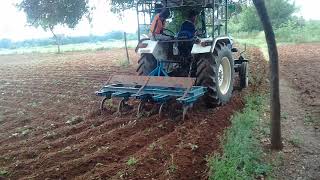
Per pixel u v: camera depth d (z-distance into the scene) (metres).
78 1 12.49
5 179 5.05
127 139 6.30
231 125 6.68
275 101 5.72
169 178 4.83
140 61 8.57
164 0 8.20
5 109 9.08
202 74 7.68
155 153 5.56
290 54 18.78
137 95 7.23
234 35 36.31
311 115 7.46
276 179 4.96
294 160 5.48
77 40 54.22
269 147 5.91
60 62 21.81
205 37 8.27
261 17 5.57
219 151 5.63
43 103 9.52
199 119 7.15
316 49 21.08
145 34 8.64
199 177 4.96
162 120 7.13
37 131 7.11
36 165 5.40
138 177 4.90
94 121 7.45
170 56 8.60
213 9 7.71
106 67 16.88
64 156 5.69
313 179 4.95
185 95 6.83
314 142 6.11
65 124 7.47
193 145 5.72
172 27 8.38
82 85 11.84
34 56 30.33
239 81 10.25
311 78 11.51
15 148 6.21
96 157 5.52
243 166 5.14
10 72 17.61
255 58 17.27
